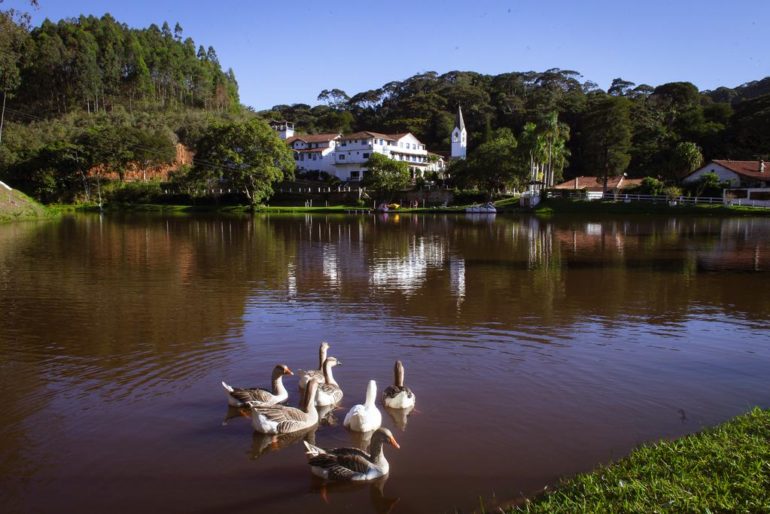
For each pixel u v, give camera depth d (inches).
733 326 642.8
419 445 353.1
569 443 351.6
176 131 5275.6
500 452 342.0
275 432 374.0
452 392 438.3
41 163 3818.9
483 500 292.5
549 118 3459.6
